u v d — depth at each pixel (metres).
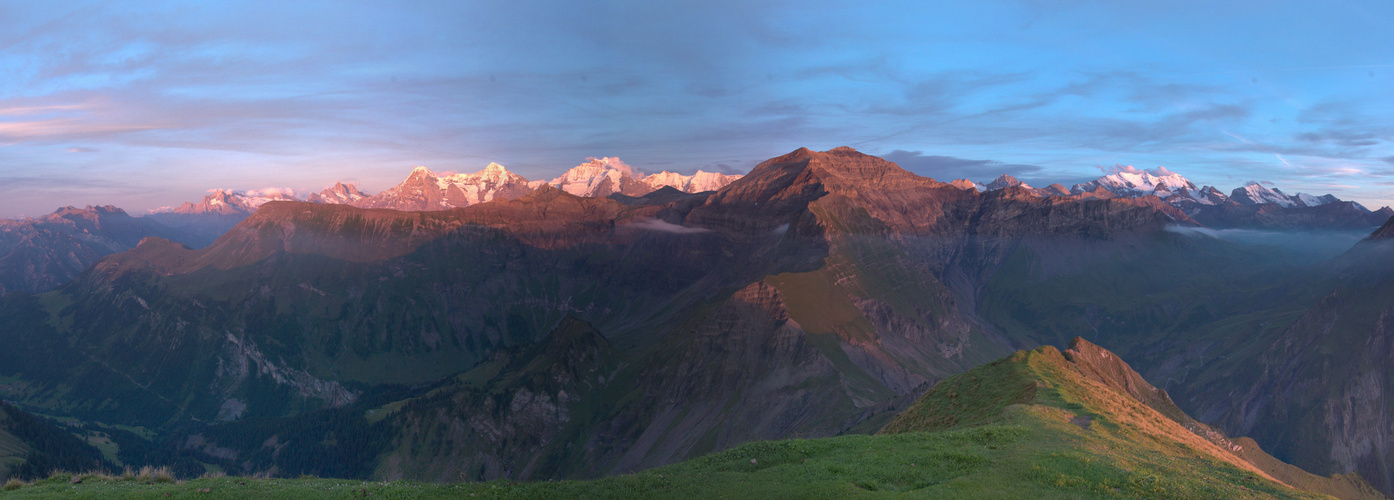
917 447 54.25
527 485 52.88
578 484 52.91
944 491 43.25
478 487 52.41
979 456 50.03
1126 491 43.19
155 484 50.94
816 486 46.72
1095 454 50.81
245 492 48.97
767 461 54.00
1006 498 41.94
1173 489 43.19
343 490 50.62
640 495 49.75
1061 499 41.78
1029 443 54.22
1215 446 71.81
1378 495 137.12
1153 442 60.41
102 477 53.12
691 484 50.53
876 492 44.59
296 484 52.06
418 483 54.03
